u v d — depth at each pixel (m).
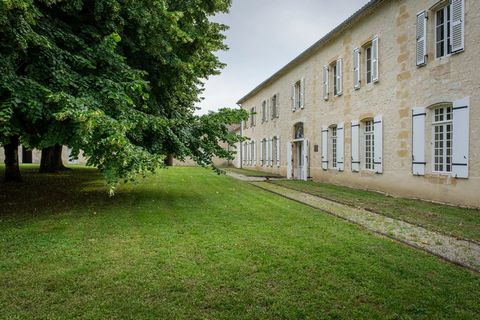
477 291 3.10
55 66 6.04
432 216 6.57
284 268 3.64
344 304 2.85
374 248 4.40
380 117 10.66
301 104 16.81
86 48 6.63
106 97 6.21
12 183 11.67
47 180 12.98
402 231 5.42
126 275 3.42
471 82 7.64
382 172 10.59
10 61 5.50
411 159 9.41
